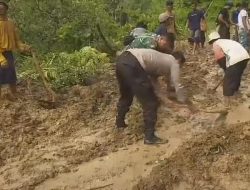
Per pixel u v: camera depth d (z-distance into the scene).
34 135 7.35
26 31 11.68
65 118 7.80
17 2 11.68
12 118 7.80
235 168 5.88
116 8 16.77
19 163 6.61
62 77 9.45
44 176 6.20
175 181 5.77
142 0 19.91
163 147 6.68
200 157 6.14
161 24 10.30
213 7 20.70
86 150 6.78
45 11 11.98
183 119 7.59
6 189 5.98
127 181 5.97
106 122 7.65
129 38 7.52
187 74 10.05
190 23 13.55
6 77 8.40
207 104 8.23
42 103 8.30
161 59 6.56
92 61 10.14
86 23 11.99
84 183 6.01
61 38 11.80
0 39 8.21
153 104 6.71
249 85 9.15
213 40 8.09
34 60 8.81
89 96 8.59
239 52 7.80
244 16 12.01
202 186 5.65
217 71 10.23
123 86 6.97
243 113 7.76
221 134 6.60
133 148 6.74
